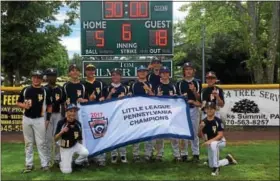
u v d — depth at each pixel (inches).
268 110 559.2
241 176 308.2
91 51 527.2
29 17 822.5
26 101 323.0
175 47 1711.4
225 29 1114.7
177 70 1726.1
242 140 477.1
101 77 522.3
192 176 310.2
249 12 963.3
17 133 549.0
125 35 525.3
